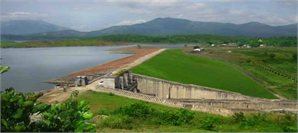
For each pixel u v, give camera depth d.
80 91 56.56
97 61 139.12
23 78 93.25
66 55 177.75
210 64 117.56
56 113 16.84
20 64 129.62
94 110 39.50
